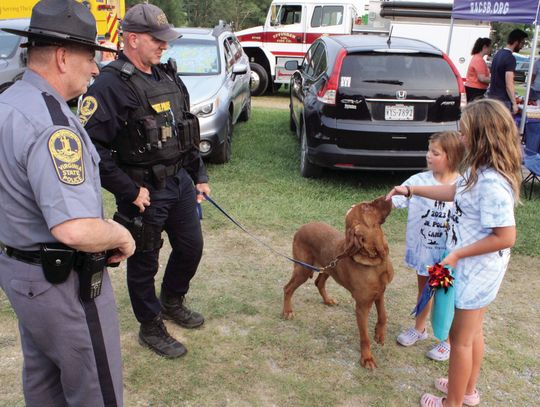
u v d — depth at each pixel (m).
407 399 2.92
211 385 2.97
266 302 3.88
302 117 6.82
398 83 5.72
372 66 5.78
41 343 1.95
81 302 1.93
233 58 8.40
